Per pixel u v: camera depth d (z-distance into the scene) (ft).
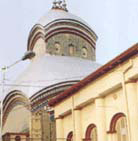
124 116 70.69
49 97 121.39
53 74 128.36
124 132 70.44
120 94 71.20
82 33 163.73
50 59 142.31
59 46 156.56
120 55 68.08
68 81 123.75
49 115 119.75
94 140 80.02
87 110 82.38
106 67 72.13
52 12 165.27
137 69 65.00
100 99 75.82
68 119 90.22
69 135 89.25
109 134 73.26
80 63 143.64
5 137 124.77
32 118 121.08
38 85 125.18
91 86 78.84
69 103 87.56
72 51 158.71
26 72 138.62
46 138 118.01
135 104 65.87
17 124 138.82
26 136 124.67
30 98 123.54
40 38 159.84
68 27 160.04
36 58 156.97
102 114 75.05
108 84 72.64
